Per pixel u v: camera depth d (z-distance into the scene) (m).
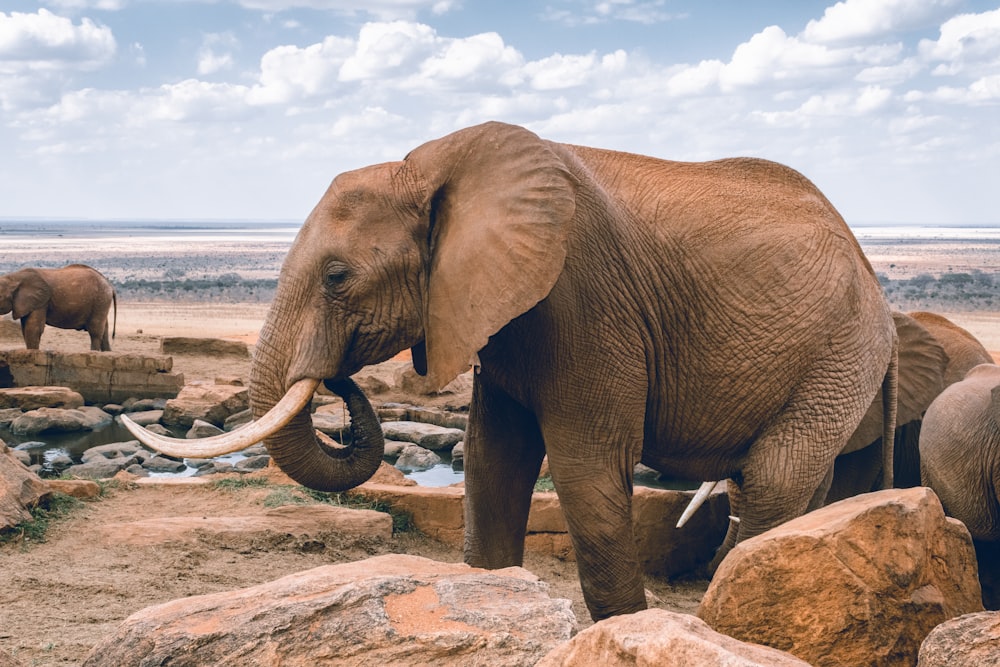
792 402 6.60
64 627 5.80
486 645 3.78
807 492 6.61
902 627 4.18
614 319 6.08
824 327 6.54
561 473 6.14
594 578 6.23
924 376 9.91
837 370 6.61
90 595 6.51
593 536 6.13
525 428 6.72
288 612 3.95
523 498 6.89
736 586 4.30
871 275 7.32
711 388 6.46
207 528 8.04
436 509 9.43
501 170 5.71
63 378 20.67
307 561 7.96
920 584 4.28
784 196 6.89
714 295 6.38
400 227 5.82
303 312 5.89
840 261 6.72
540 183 5.62
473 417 6.85
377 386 19.52
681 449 6.69
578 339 5.97
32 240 182.00
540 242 5.53
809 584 4.20
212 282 67.56
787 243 6.55
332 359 5.82
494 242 5.58
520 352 6.02
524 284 5.50
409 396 19.33
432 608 4.03
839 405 6.62
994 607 8.02
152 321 39.66
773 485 6.57
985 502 7.90
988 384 8.34
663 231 6.37
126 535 7.76
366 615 3.93
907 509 4.28
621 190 6.50
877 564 4.18
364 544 8.60
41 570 6.95
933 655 3.39
